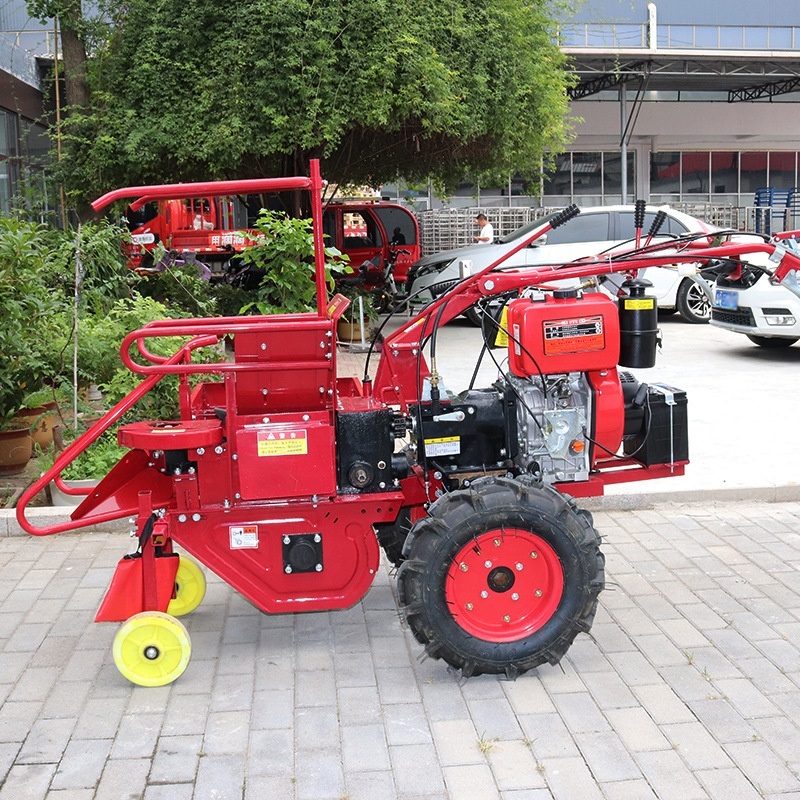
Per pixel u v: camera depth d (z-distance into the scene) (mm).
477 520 3678
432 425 4113
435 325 4184
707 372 10242
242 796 3090
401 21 11328
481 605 3799
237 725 3541
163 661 3861
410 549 3736
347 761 3279
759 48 21969
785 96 25281
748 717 3520
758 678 3824
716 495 6129
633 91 24250
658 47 21109
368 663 4055
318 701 3721
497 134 12898
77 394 7109
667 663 3971
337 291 12930
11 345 6227
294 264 8695
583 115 24438
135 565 3896
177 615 4574
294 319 3893
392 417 4066
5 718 3619
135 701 3744
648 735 3410
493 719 3549
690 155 25516
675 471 4371
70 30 11836
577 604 3789
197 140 11242
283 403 3857
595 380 4145
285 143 11727
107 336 7297
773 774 3156
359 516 3990
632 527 5707
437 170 14672
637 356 4129
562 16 17672
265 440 3789
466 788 3115
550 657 3811
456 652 3748
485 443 4188
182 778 3197
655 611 4496
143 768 3262
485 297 4285
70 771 3250
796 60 19750
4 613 4609
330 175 13672
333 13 11109
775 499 6160
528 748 3342
